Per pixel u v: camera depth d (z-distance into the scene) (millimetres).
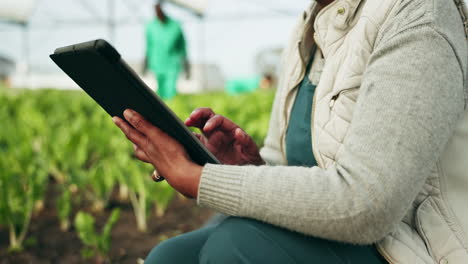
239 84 20375
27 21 16156
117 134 3771
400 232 922
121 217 2705
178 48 7852
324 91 981
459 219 902
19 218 2195
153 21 7734
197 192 895
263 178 851
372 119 794
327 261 884
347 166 801
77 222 1973
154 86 10391
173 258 1064
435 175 912
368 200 770
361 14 951
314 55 1143
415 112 769
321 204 799
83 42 836
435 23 803
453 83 796
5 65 30859
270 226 900
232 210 868
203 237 1134
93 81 950
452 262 900
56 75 21953
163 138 914
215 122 1210
